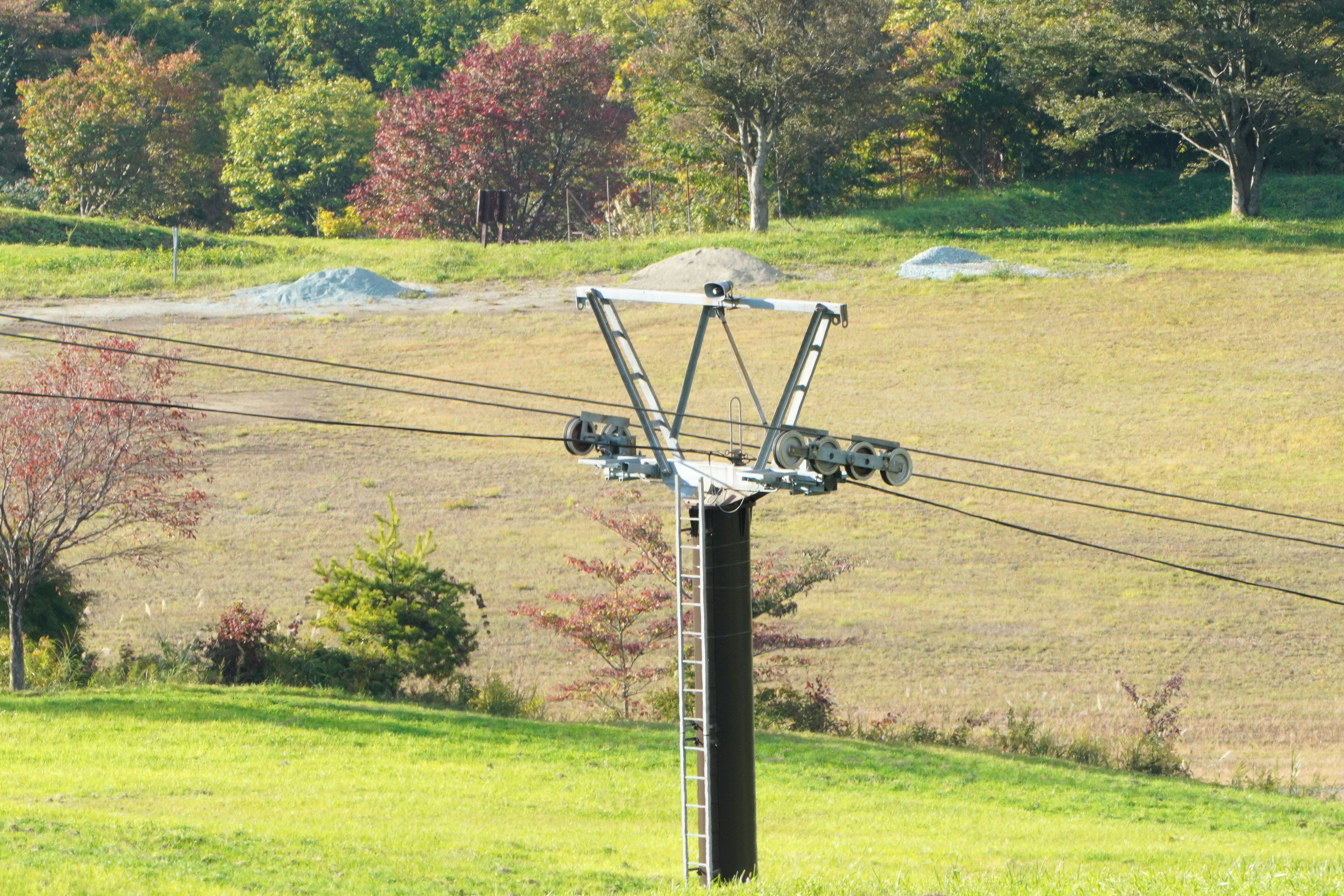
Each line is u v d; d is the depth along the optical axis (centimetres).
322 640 8912
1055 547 11975
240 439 15212
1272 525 12600
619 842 5406
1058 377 17938
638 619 9906
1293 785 7381
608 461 4509
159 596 10331
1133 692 8212
